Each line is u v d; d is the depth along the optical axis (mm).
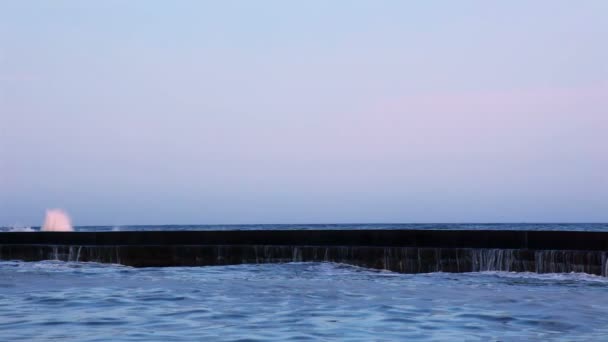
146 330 7766
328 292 11930
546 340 7191
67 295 11305
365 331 7742
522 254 16656
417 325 8180
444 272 17031
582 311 9484
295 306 9953
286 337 7320
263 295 11422
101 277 15039
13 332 7594
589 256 15953
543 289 12727
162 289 12328
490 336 7438
